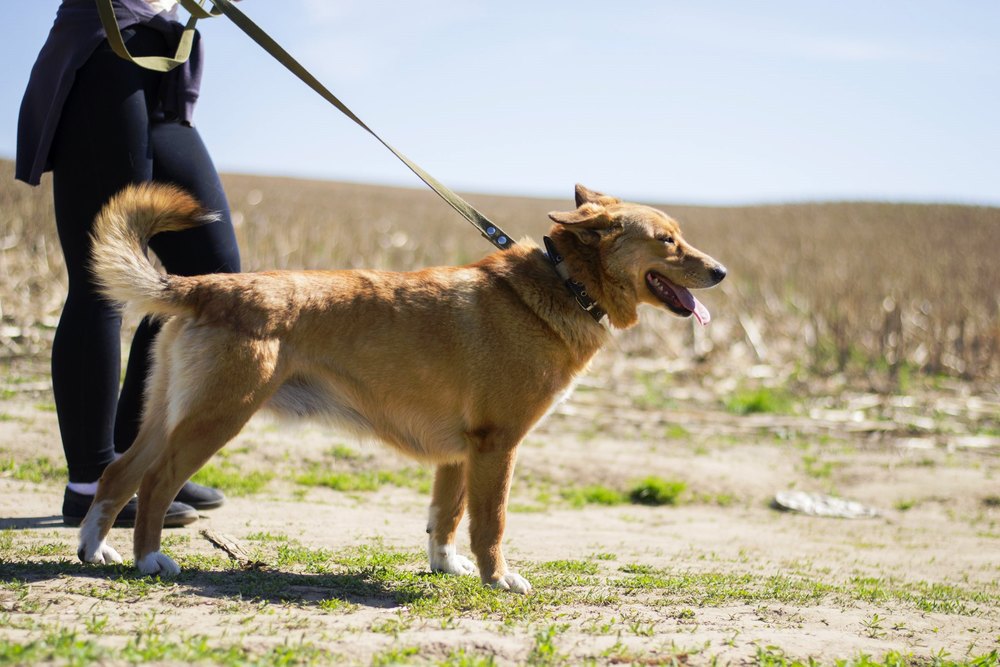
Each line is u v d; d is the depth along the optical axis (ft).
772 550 23.31
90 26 18.02
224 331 14.94
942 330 59.11
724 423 41.86
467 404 16.30
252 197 140.36
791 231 163.73
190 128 19.75
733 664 11.60
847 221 185.06
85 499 18.58
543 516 26.40
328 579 14.99
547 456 33.68
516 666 10.93
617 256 17.62
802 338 61.05
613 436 38.52
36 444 26.35
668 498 30.50
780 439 39.93
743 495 31.81
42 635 10.48
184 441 14.80
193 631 11.43
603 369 51.49
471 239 115.03
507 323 16.47
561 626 12.81
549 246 17.60
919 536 27.12
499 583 15.51
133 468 15.70
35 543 16.62
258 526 20.53
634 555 20.68
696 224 173.47
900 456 37.42
